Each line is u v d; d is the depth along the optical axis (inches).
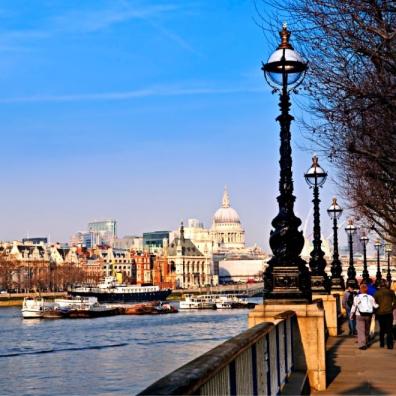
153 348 4731.8
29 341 5349.4
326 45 1019.3
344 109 1056.2
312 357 968.9
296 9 1026.1
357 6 952.3
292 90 1016.2
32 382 3270.2
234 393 497.7
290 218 1001.5
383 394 900.0
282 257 997.2
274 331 770.2
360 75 1040.8
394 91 997.2
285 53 990.4
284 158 1011.9
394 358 1328.7
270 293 990.4
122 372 3577.8
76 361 4060.0
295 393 787.4
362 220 3631.9
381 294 1524.4
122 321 7755.9
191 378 346.3
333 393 920.9
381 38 968.9
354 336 1863.9
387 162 1208.8
